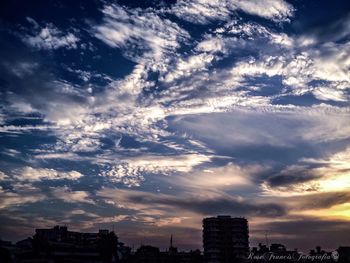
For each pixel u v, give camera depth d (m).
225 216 120.44
